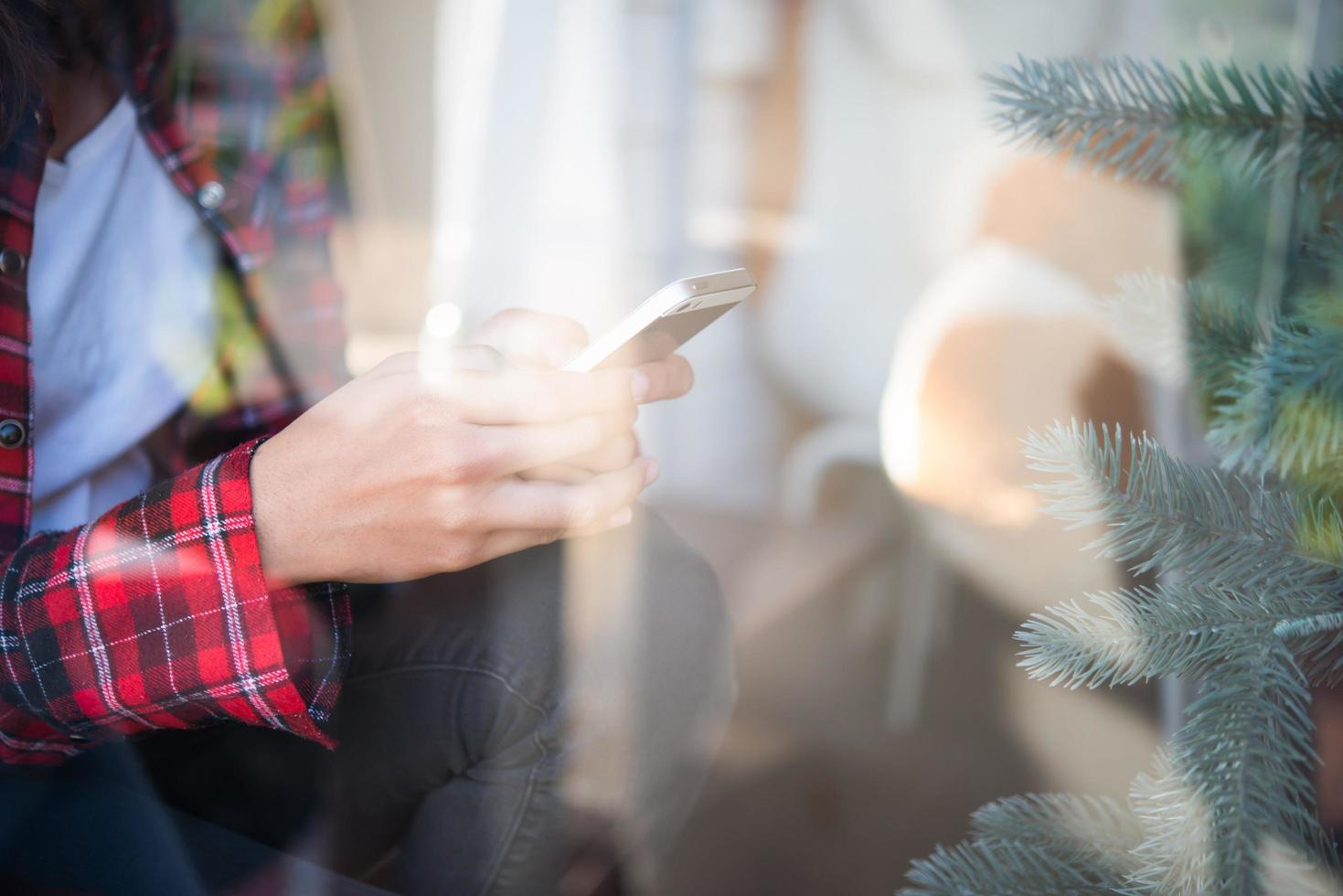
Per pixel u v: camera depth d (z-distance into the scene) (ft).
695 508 6.47
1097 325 4.26
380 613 2.73
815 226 6.58
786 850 3.86
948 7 5.90
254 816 2.71
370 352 6.93
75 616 2.41
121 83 2.92
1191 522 2.23
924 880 2.15
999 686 4.67
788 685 4.84
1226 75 2.24
